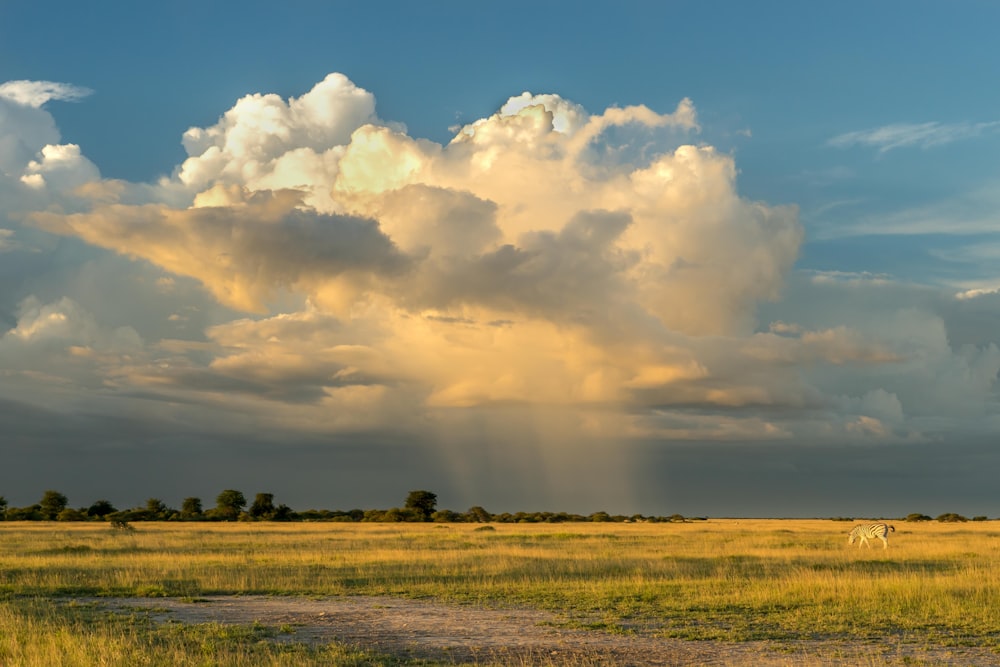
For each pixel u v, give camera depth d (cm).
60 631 1669
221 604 2272
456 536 6159
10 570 3080
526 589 2528
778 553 4056
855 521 14788
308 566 3306
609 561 3509
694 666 1434
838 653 1541
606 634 1766
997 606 2081
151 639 1641
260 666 1387
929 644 1642
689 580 2692
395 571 3088
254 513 15250
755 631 1780
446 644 1659
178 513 15200
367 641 1695
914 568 3250
